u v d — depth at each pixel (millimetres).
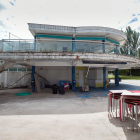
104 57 9242
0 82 15469
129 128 3828
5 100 8086
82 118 4715
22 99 8398
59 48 8844
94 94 10398
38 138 3186
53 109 5988
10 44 8562
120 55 9977
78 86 15898
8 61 9578
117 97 4945
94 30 11406
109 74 54844
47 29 10961
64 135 3354
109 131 3613
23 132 3514
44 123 4195
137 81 24438
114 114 5211
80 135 3359
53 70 15484
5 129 3707
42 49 8711
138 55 12539
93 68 15516
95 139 3156
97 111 5672
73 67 12102
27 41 8672
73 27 11461
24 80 16000
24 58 8367
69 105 6789
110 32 11711
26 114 5211
